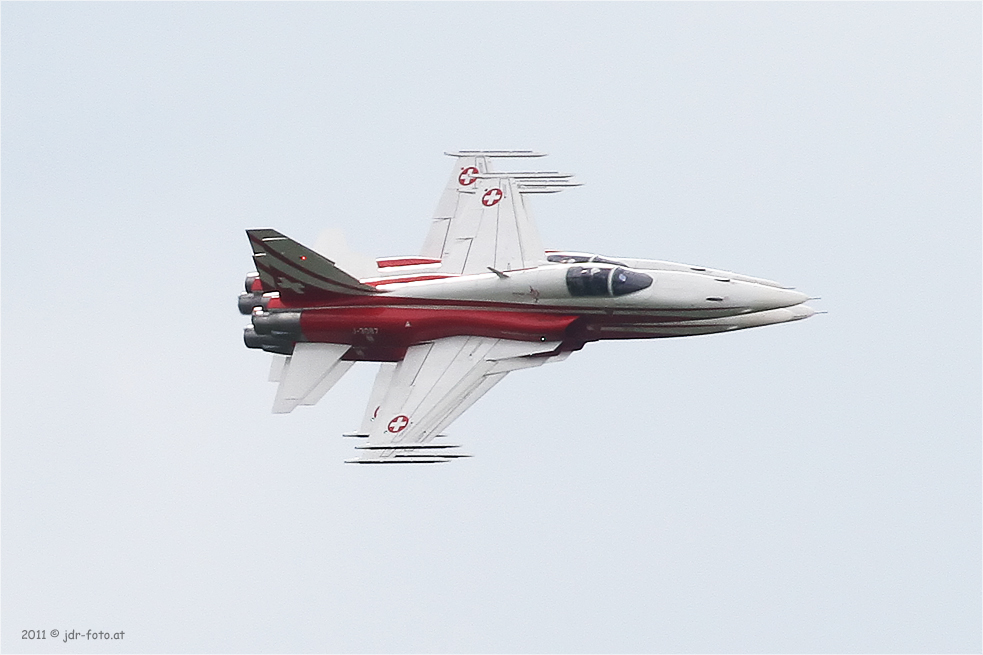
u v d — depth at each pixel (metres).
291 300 143.88
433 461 132.50
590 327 138.38
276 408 142.88
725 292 134.50
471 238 143.62
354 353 143.38
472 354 138.25
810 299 134.88
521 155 155.75
